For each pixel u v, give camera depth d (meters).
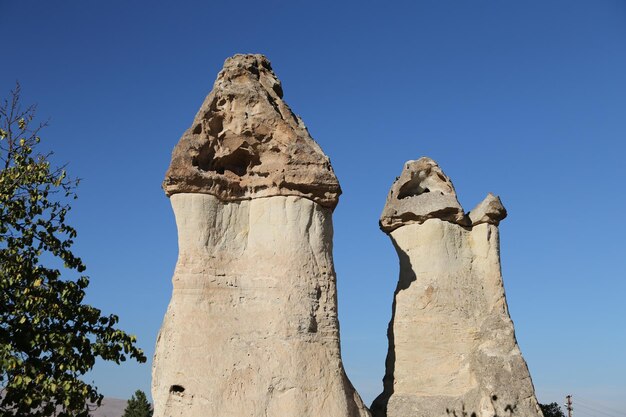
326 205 20.84
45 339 16.56
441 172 26.02
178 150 20.41
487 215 25.19
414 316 24.28
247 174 21.03
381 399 24.02
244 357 19.12
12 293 16.80
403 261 25.20
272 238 20.28
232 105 21.06
